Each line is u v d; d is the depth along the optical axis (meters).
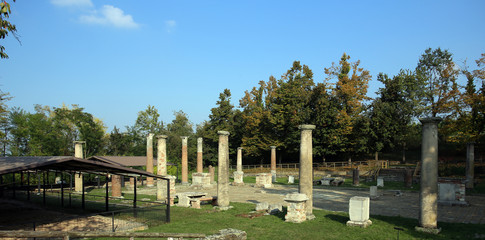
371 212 19.42
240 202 24.09
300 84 58.34
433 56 57.25
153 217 17.30
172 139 75.38
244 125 68.56
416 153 55.72
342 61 57.19
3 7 11.35
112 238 13.09
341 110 52.22
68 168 18.06
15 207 21.89
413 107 53.09
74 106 59.34
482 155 43.44
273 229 14.45
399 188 32.50
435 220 13.79
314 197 26.94
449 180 22.39
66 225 15.78
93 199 25.70
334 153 53.53
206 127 72.44
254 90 69.00
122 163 39.25
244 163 71.88
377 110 50.75
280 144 57.47
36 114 50.47
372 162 52.06
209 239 11.92
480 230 13.92
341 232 13.84
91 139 56.53
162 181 25.50
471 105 32.91
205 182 36.81
